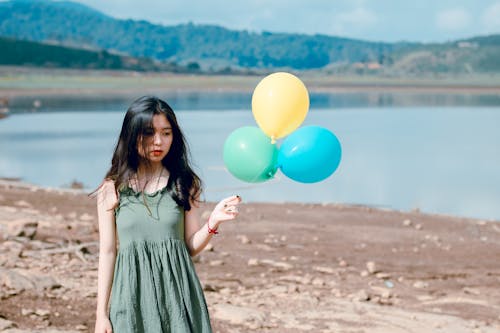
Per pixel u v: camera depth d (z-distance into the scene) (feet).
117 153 12.24
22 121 170.50
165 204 12.11
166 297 11.93
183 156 12.48
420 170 87.25
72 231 37.32
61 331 20.35
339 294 27.99
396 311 25.48
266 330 22.30
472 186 74.28
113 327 11.93
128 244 12.00
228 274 30.99
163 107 12.17
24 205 45.80
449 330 23.21
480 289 30.30
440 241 41.50
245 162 13.75
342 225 45.65
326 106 275.80
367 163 93.61
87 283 26.45
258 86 14.42
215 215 12.27
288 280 30.32
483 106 283.18
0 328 19.88
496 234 44.29
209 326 12.23
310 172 13.66
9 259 29.19
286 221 46.47
